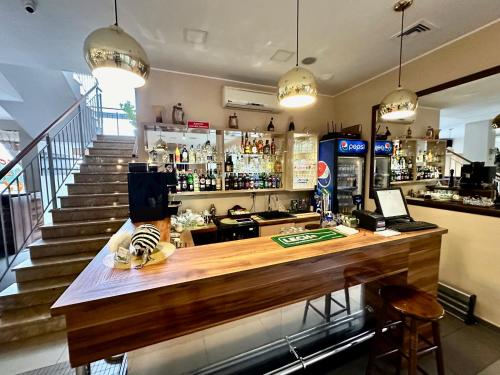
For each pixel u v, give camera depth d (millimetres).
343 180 3502
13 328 1987
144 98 2996
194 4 1846
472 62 2223
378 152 3314
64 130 3760
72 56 2730
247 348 1759
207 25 2127
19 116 4469
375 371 1616
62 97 4617
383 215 1802
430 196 2740
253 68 3029
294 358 1681
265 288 1180
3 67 3748
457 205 2326
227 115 3418
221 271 1066
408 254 1632
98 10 1912
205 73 3184
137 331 930
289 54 2660
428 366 1664
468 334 1993
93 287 913
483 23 2100
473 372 1605
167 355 1673
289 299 1252
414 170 2977
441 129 2643
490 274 2080
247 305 1141
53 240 2703
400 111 1920
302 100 1781
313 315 2098
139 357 1640
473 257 2201
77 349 851
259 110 3547
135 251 1162
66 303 811
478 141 2357
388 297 1437
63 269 2484
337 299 2273
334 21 2064
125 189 3465
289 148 3568
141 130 2951
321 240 1512
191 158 3131
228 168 3326
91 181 3508
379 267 1532
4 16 1974
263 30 2203
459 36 2303
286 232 1784
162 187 1935
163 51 2598
